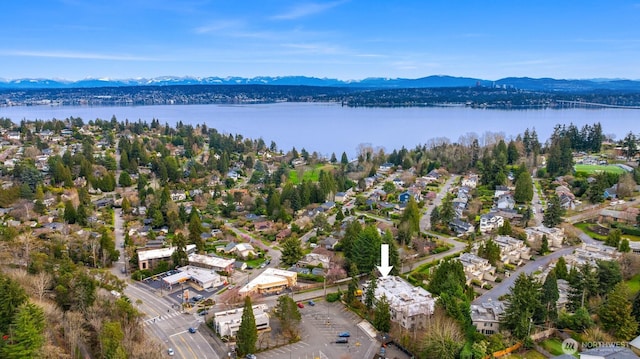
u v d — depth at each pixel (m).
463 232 153.25
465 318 89.94
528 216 159.25
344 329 96.25
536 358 82.94
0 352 66.19
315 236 152.88
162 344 88.81
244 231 163.00
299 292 113.81
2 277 79.38
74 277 93.62
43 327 71.25
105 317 85.12
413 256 132.62
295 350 88.19
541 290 94.94
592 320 90.12
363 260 122.50
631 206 169.50
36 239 129.38
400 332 93.06
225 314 96.56
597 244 135.50
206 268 126.19
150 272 121.50
